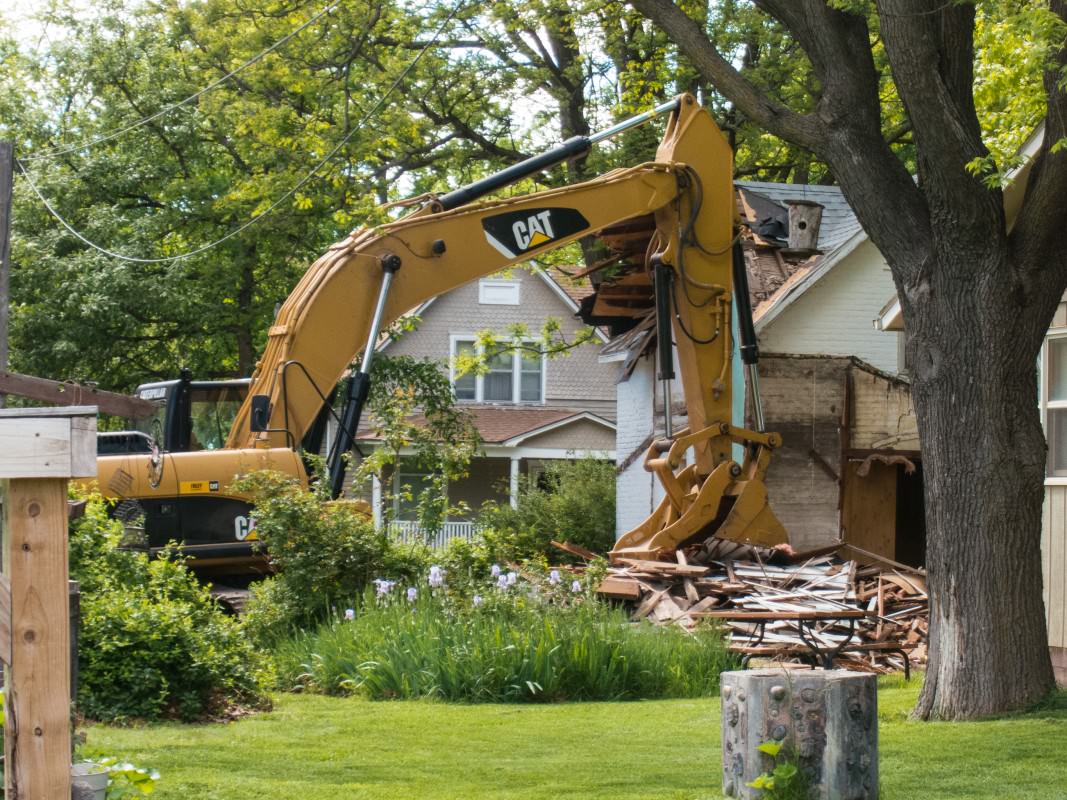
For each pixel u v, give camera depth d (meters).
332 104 44.41
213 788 11.08
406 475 52.41
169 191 48.97
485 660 18.62
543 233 26.12
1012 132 28.91
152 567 17.98
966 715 15.24
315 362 24.36
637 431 40.59
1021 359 15.36
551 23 42.84
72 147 46.50
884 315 22.80
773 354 35.34
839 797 9.48
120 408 11.05
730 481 26.88
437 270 25.38
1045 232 15.27
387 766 12.58
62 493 6.39
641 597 24.75
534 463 54.72
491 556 23.02
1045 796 10.63
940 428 15.50
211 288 48.94
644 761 12.93
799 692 9.60
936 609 15.65
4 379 10.57
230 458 24.56
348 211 43.75
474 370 45.41
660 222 27.39
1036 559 15.42
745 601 24.02
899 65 14.98
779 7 16.56
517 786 11.45
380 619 20.14
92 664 15.34
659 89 42.84
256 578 25.55
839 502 35.34
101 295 45.16
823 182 52.28
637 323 36.19
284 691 19.42
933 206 15.50
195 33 48.59
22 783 6.30
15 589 6.31
